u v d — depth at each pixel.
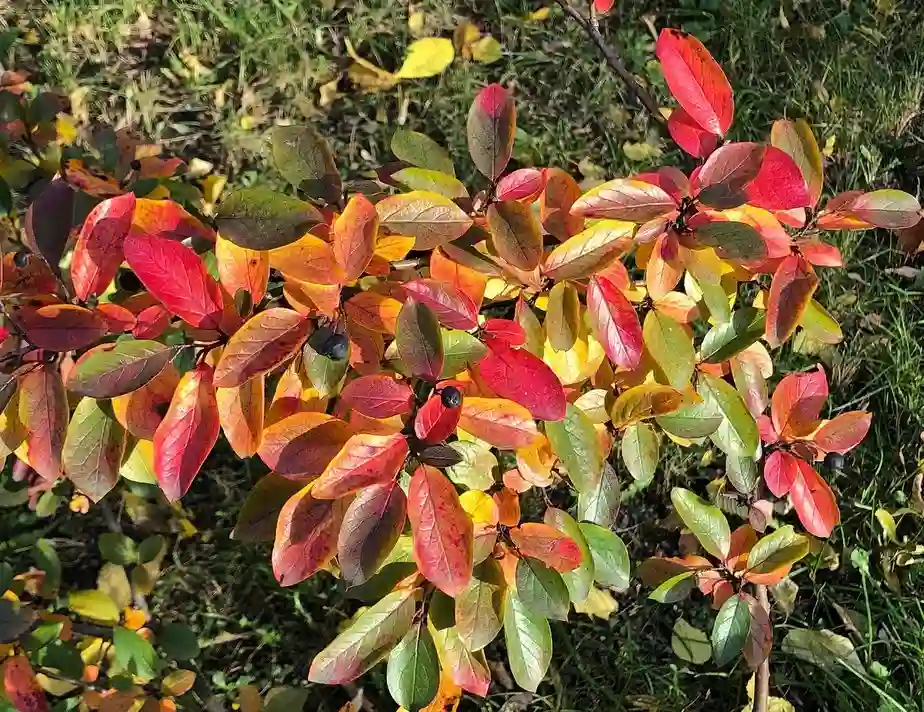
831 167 0.83
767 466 0.53
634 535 0.73
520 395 0.42
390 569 0.45
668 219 0.45
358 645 0.44
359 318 0.42
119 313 0.42
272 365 0.39
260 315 0.40
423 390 0.42
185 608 0.71
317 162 0.42
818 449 0.53
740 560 0.54
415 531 0.39
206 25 0.89
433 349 0.39
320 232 0.42
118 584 0.55
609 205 0.44
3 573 0.51
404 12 0.90
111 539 0.58
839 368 0.76
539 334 0.45
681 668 0.69
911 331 0.77
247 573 0.71
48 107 0.59
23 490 0.61
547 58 0.87
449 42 0.87
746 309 0.50
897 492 0.72
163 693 0.52
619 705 0.68
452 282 0.45
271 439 0.41
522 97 0.87
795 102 0.84
